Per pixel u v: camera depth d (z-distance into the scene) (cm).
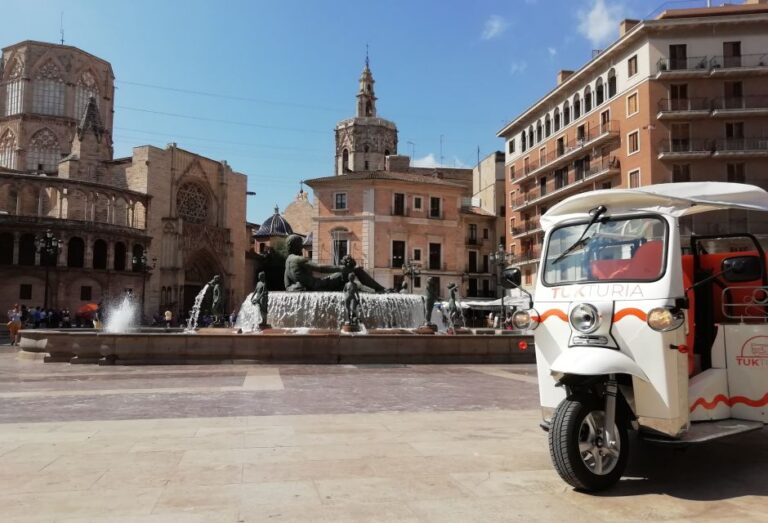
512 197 7025
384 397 1142
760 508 497
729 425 600
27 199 6719
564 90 5862
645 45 4728
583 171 5556
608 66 5197
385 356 1844
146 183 6469
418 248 6538
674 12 4806
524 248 6694
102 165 6806
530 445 720
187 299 6975
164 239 6650
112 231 5806
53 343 1808
